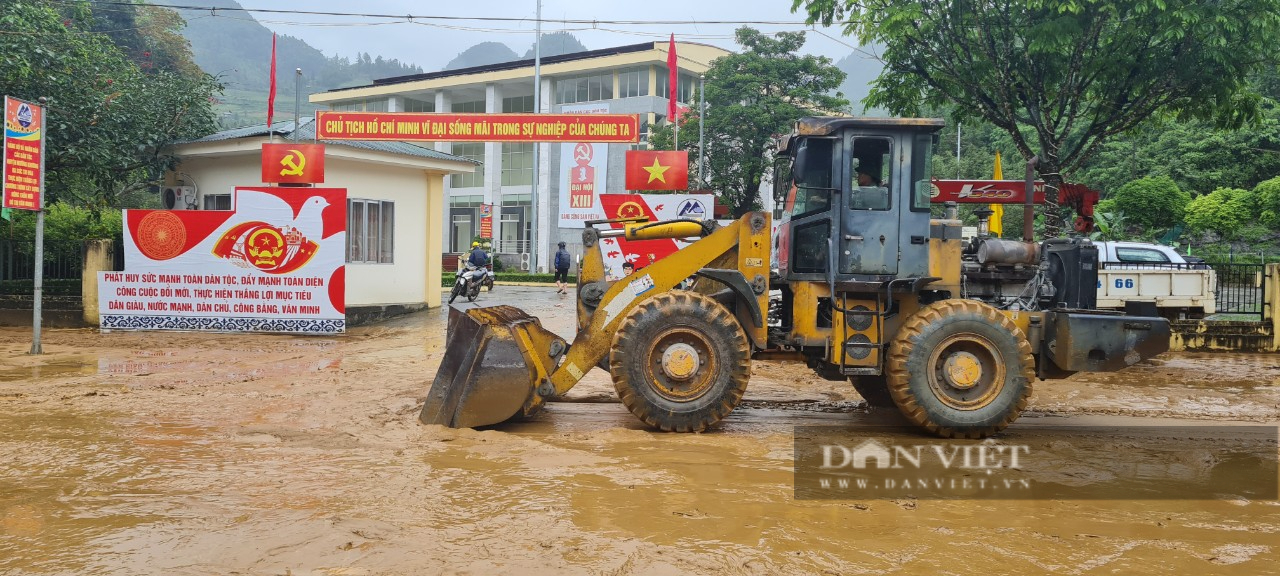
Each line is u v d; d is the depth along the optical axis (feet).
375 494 15.94
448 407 22.68
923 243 23.66
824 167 23.77
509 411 22.38
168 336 44.52
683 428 22.56
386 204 56.29
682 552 13.01
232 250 45.42
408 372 32.68
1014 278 25.90
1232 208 103.04
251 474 17.31
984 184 33.83
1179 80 42.27
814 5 46.32
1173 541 14.23
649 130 130.72
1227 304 48.52
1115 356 23.57
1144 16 39.65
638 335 22.38
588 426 23.76
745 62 120.67
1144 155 127.44
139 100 56.18
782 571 12.35
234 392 27.73
